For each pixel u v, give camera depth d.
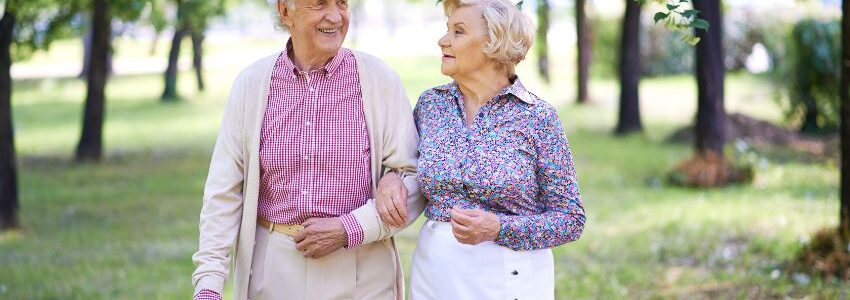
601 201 9.67
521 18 2.74
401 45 38.66
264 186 2.92
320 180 2.85
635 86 15.64
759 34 20.80
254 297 2.97
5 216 8.32
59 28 10.43
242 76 2.92
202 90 24.19
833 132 14.73
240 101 2.89
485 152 2.75
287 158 2.84
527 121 2.76
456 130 2.80
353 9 38.88
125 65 32.75
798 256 6.38
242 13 39.81
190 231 8.38
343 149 2.85
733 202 9.34
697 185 10.41
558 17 33.66
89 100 13.40
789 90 15.00
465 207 2.78
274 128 2.85
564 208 2.78
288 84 2.87
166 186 11.26
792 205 9.02
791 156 12.92
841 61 5.90
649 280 6.24
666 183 10.80
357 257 2.94
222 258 2.88
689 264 6.76
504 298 2.76
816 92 14.70
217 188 2.90
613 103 20.59
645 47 26.61
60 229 8.50
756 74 21.39
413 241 7.73
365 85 2.88
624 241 7.57
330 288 2.91
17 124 18.89
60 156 14.31
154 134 17.11
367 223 2.81
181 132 17.34
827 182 10.55
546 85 24.34
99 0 12.34
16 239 7.96
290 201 2.86
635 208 9.18
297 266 2.90
